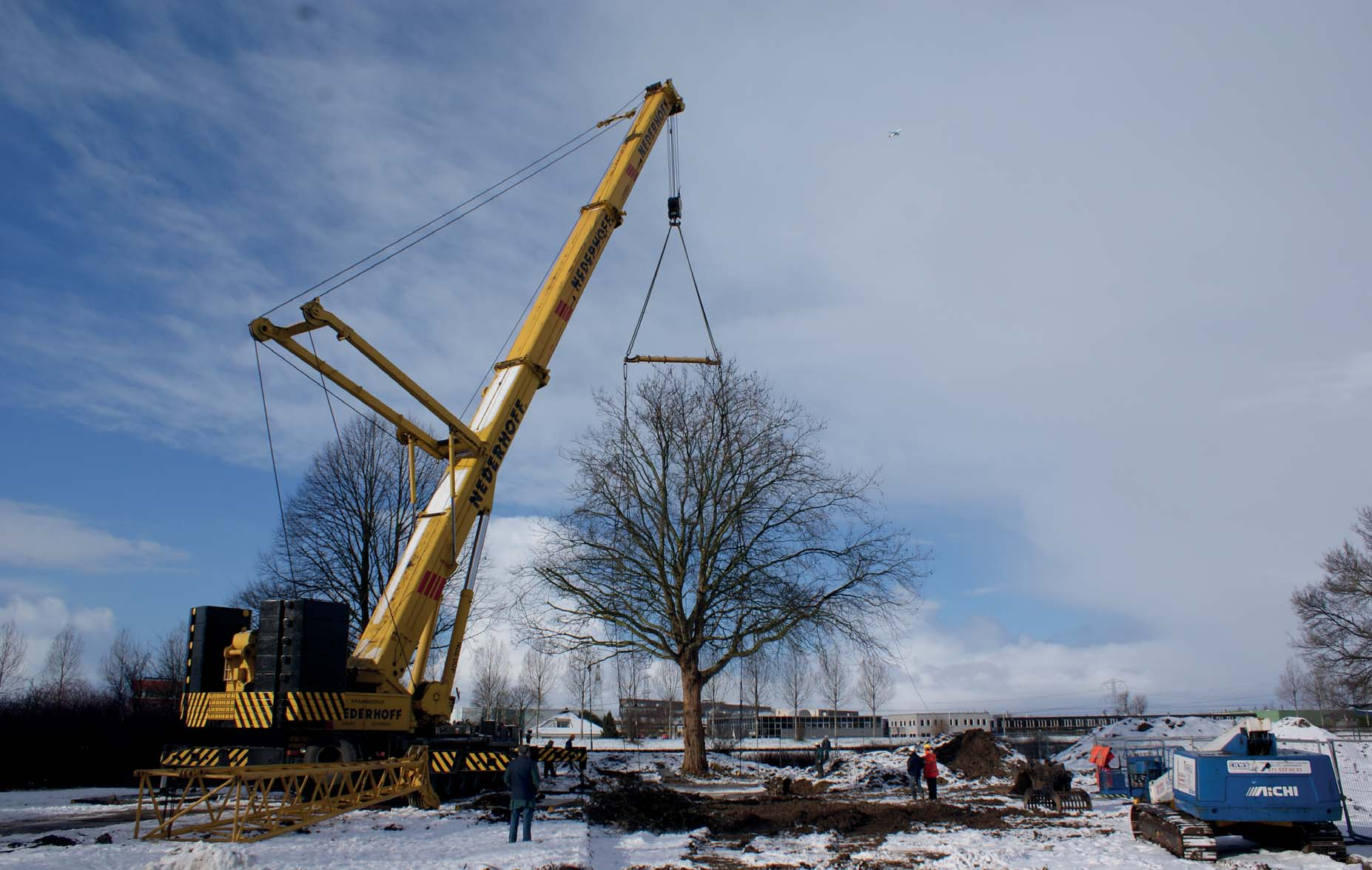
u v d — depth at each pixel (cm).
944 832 1934
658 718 10106
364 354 2141
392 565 3912
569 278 2836
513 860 1336
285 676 2059
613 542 3338
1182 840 1556
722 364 3469
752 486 3325
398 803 2136
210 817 1703
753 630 3203
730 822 1989
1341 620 5188
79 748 3234
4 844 1527
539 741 6078
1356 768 3509
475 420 2552
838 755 4134
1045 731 7831
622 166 3158
